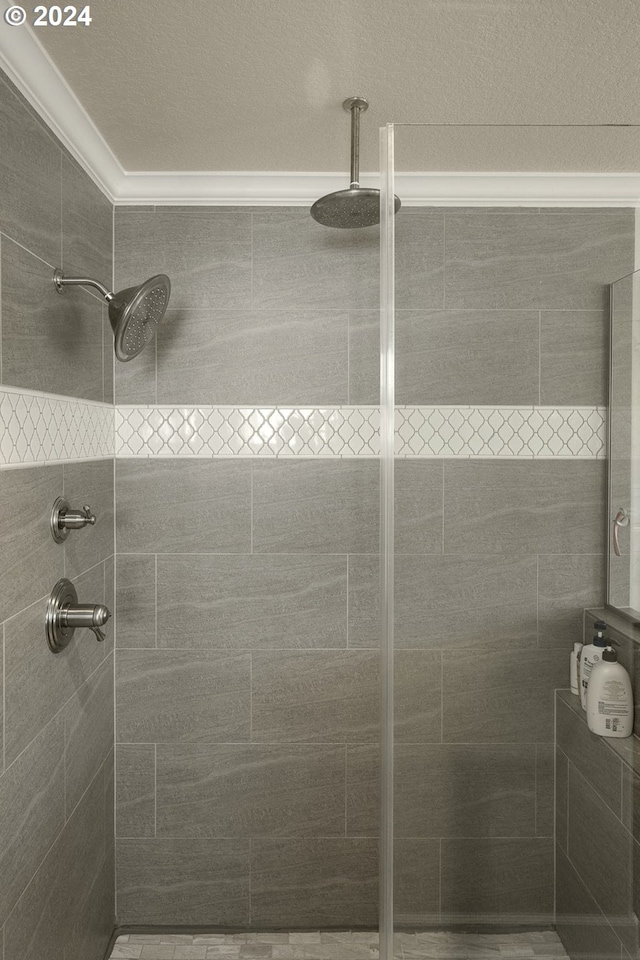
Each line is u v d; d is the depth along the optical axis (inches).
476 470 46.6
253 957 76.6
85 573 69.6
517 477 46.4
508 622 46.4
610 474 45.9
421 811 46.9
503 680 46.4
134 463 80.5
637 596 45.6
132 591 81.0
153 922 81.1
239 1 47.8
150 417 80.5
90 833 71.3
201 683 81.4
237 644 81.2
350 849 81.2
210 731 81.4
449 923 46.6
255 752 81.3
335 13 49.1
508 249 46.1
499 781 46.5
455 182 46.3
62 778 62.6
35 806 56.1
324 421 81.0
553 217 45.9
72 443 65.3
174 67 56.1
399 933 46.9
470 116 64.4
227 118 64.9
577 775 46.0
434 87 59.1
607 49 53.4
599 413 46.0
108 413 77.9
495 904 46.4
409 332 46.6
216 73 57.0
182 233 80.0
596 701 45.8
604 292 45.8
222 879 81.4
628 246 45.5
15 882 52.1
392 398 46.8
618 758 45.6
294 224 80.6
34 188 55.8
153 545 80.9
